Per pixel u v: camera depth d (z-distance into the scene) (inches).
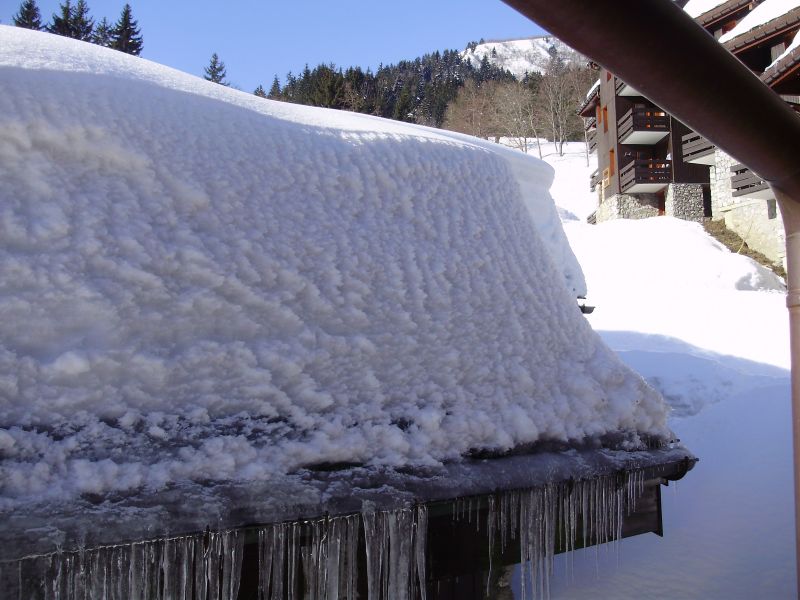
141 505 52.3
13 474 48.9
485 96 2630.4
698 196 929.5
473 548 81.2
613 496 87.9
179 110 69.4
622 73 53.0
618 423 91.9
